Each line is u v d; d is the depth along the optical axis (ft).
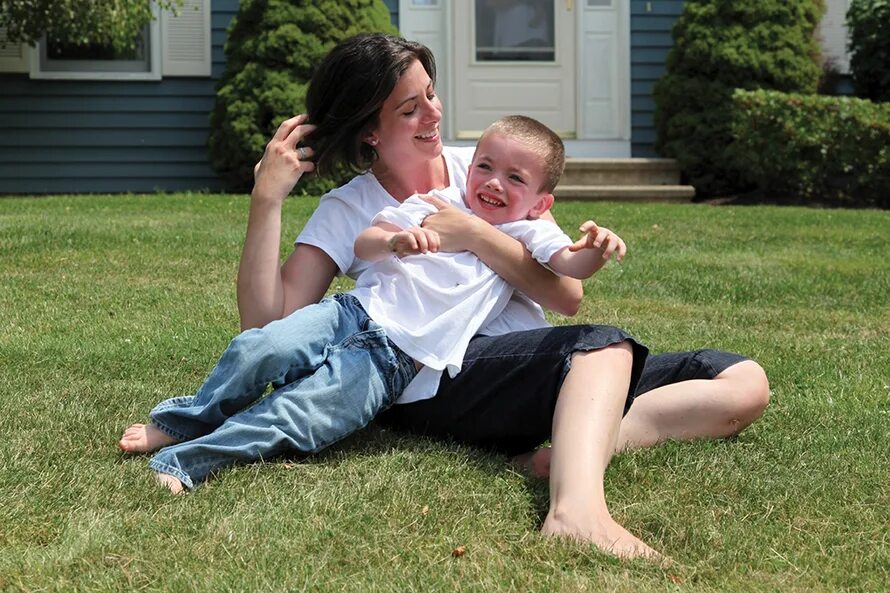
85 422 9.21
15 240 19.45
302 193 30.60
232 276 17.20
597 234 7.96
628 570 6.37
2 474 7.75
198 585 6.03
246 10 33.14
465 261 8.49
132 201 27.84
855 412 10.17
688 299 16.67
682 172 35.22
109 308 14.62
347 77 8.59
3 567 6.28
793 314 15.64
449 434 8.63
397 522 7.00
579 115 37.27
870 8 35.81
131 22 31.99
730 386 8.87
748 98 33.22
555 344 7.92
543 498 7.57
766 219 26.13
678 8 37.17
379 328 8.21
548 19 37.17
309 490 7.54
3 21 31.19
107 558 6.41
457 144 36.99
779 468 8.37
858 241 22.99
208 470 7.89
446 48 36.76
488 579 6.12
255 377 8.05
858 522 7.36
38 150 35.22
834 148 33.14
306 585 6.03
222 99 33.09
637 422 8.74
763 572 6.49
